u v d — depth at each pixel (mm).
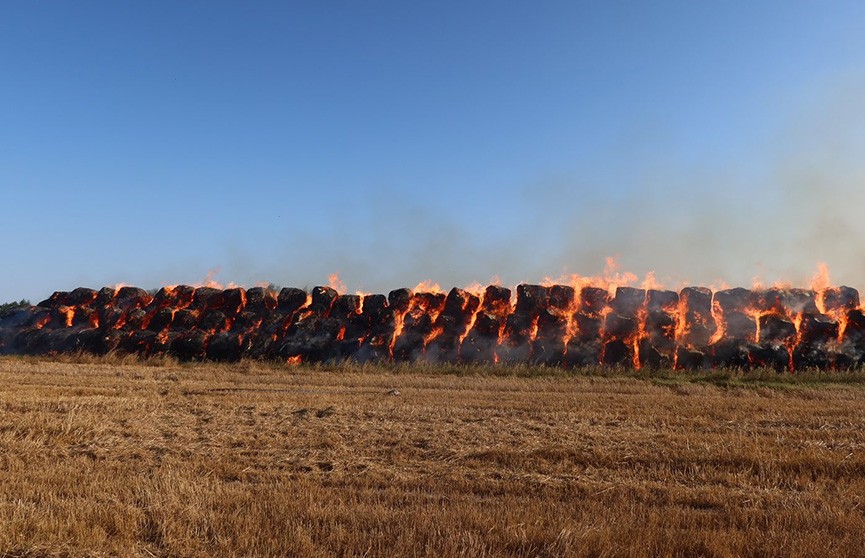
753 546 7012
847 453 10977
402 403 16688
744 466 10398
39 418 12922
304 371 26281
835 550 6902
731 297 27734
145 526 7691
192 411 15148
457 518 7781
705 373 24266
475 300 30641
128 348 31078
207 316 32156
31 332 32719
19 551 7004
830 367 25219
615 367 25922
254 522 7605
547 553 6906
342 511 8023
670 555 6852
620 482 9773
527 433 12898
